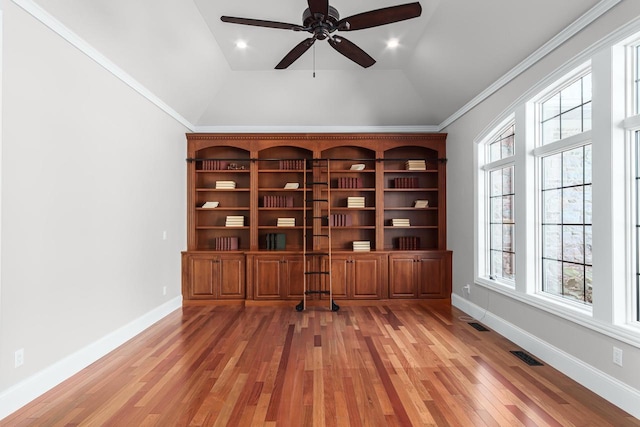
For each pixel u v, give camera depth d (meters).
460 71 4.31
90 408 2.44
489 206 4.59
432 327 4.29
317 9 2.64
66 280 2.94
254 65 4.86
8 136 2.40
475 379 2.87
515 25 3.21
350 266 5.46
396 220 5.78
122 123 3.79
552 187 3.43
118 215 3.71
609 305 2.53
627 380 2.39
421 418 2.30
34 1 2.56
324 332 4.10
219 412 2.38
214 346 3.64
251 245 5.66
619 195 2.52
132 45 3.55
